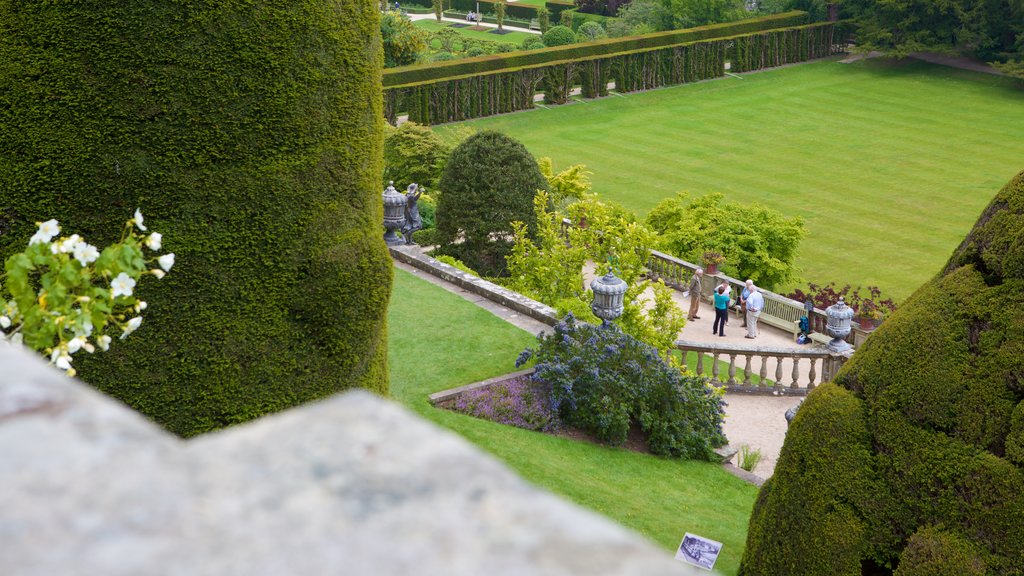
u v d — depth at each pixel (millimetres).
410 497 1062
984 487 7387
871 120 60781
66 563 948
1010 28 70562
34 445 1096
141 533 1000
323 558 983
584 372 16391
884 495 7926
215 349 9766
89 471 1071
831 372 22062
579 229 26406
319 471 1096
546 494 1084
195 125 9281
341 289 10250
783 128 59000
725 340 26828
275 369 10094
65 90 8977
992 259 7980
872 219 43375
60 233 9203
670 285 31359
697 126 59656
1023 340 7523
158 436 1144
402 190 38906
